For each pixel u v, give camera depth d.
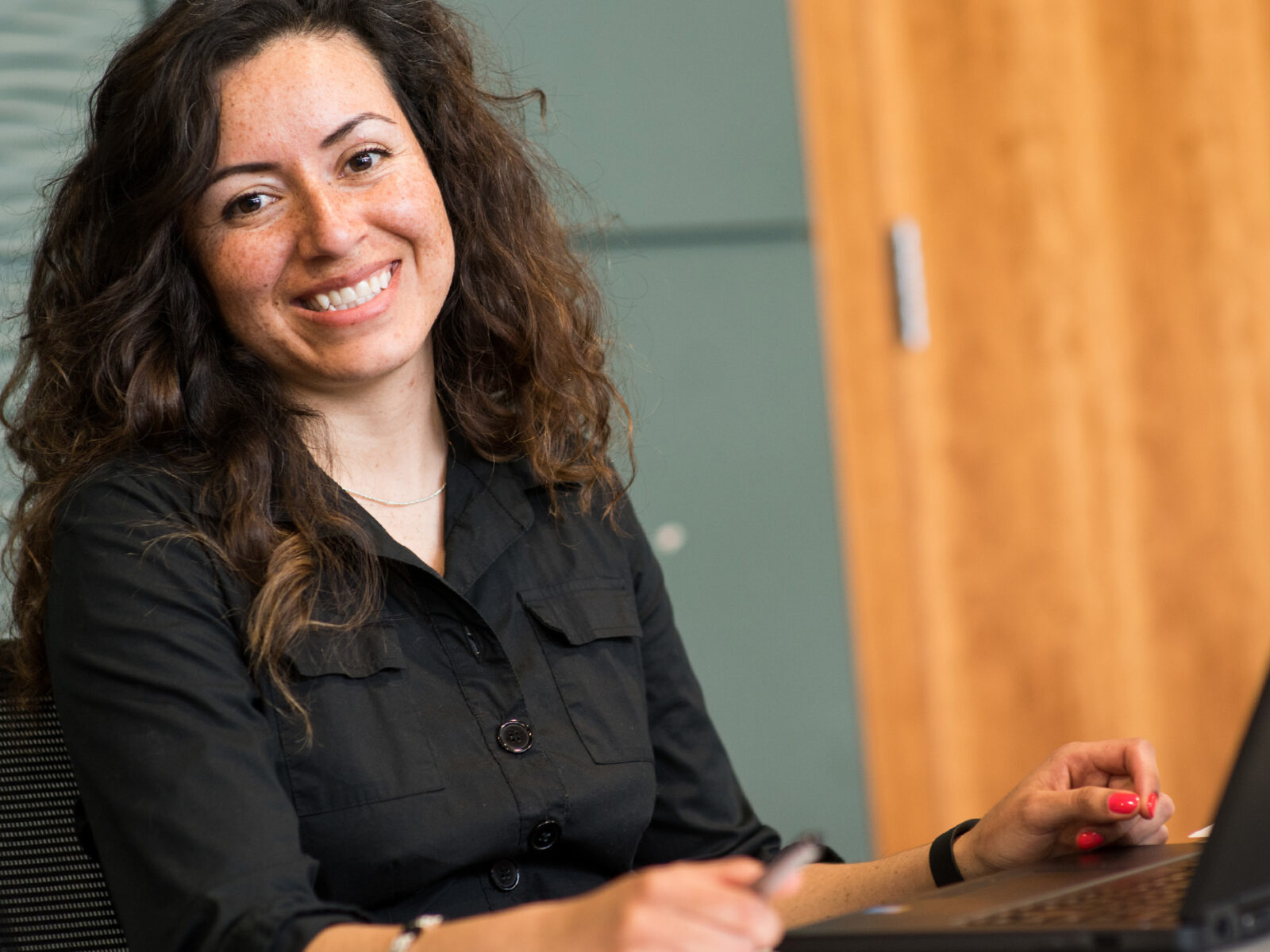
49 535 1.29
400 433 1.40
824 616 2.83
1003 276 3.05
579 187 1.79
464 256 1.50
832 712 2.83
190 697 1.12
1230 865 0.78
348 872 1.18
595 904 0.80
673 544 2.70
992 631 3.03
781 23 2.83
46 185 1.52
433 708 1.26
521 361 1.51
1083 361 3.11
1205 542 3.20
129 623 1.16
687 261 2.72
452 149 1.50
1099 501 3.12
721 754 1.49
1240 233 3.23
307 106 1.31
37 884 1.21
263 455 1.29
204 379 1.34
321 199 1.30
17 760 1.21
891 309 2.95
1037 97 3.07
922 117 2.99
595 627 1.38
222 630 1.20
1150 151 3.17
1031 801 1.20
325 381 1.35
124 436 1.31
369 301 1.33
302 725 1.19
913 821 2.93
